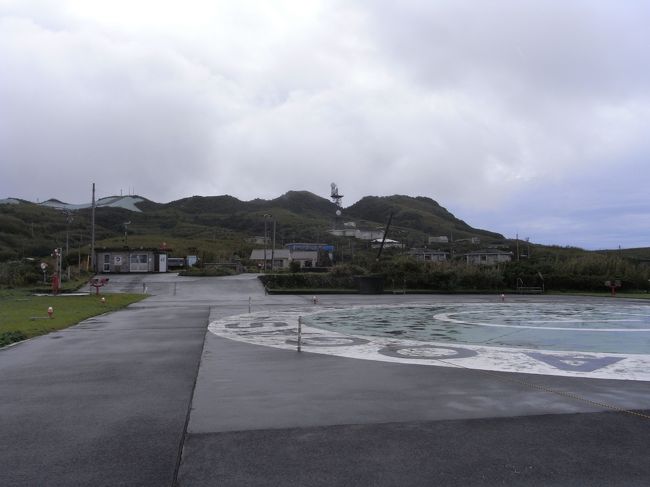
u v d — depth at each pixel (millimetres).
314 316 21547
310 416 6199
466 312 24297
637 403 6812
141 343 12930
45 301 28594
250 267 73500
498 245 121750
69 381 8297
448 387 7820
